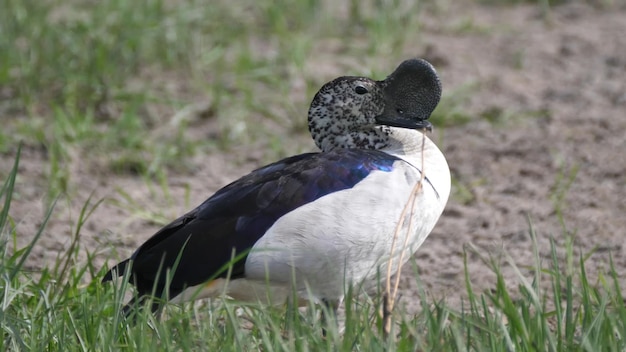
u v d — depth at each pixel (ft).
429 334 24.62
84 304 26.84
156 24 52.70
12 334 26.23
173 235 27.55
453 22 59.88
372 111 30.63
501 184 41.42
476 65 53.72
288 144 45.57
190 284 27.43
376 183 27.86
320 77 51.21
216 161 44.34
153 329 25.85
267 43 55.93
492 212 38.75
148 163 43.50
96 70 49.16
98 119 47.42
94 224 37.73
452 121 47.55
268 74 50.65
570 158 43.21
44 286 30.37
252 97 48.62
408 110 30.63
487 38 57.57
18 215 38.19
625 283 32.40
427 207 28.60
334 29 57.67
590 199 39.40
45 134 45.11
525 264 34.24
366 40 56.59
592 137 45.14
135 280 27.55
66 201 39.70
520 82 51.78
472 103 49.42
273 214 27.45
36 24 52.49
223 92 48.78
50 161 43.19
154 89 50.08
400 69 30.58
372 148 30.55
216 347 25.21
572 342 24.56
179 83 51.08
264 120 48.16
